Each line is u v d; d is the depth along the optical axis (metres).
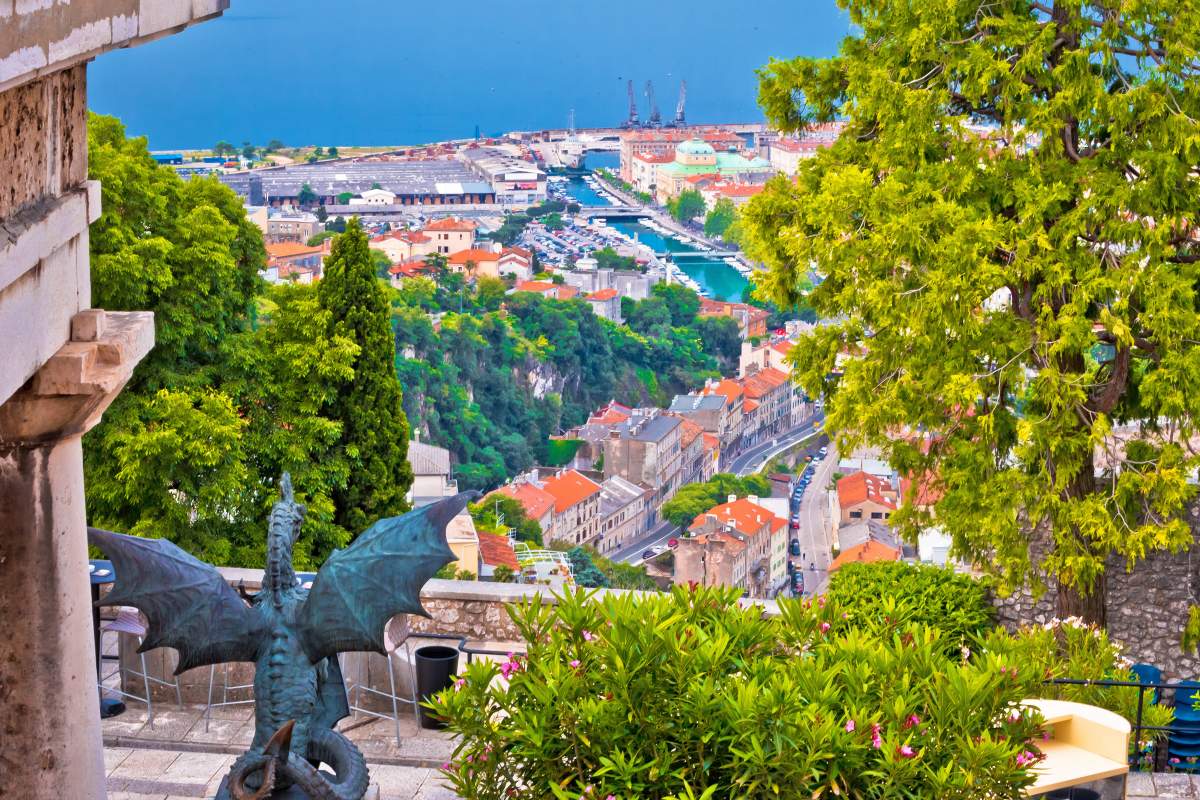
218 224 25.62
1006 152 16.94
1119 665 12.27
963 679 6.87
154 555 6.70
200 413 24.03
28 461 6.21
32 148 5.73
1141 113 16.20
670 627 7.05
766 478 191.12
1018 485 16.28
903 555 134.50
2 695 6.36
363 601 6.56
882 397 16.88
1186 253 17.28
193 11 6.28
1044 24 17.12
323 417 25.58
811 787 6.44
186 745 10.52
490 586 12.83
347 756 6.51
